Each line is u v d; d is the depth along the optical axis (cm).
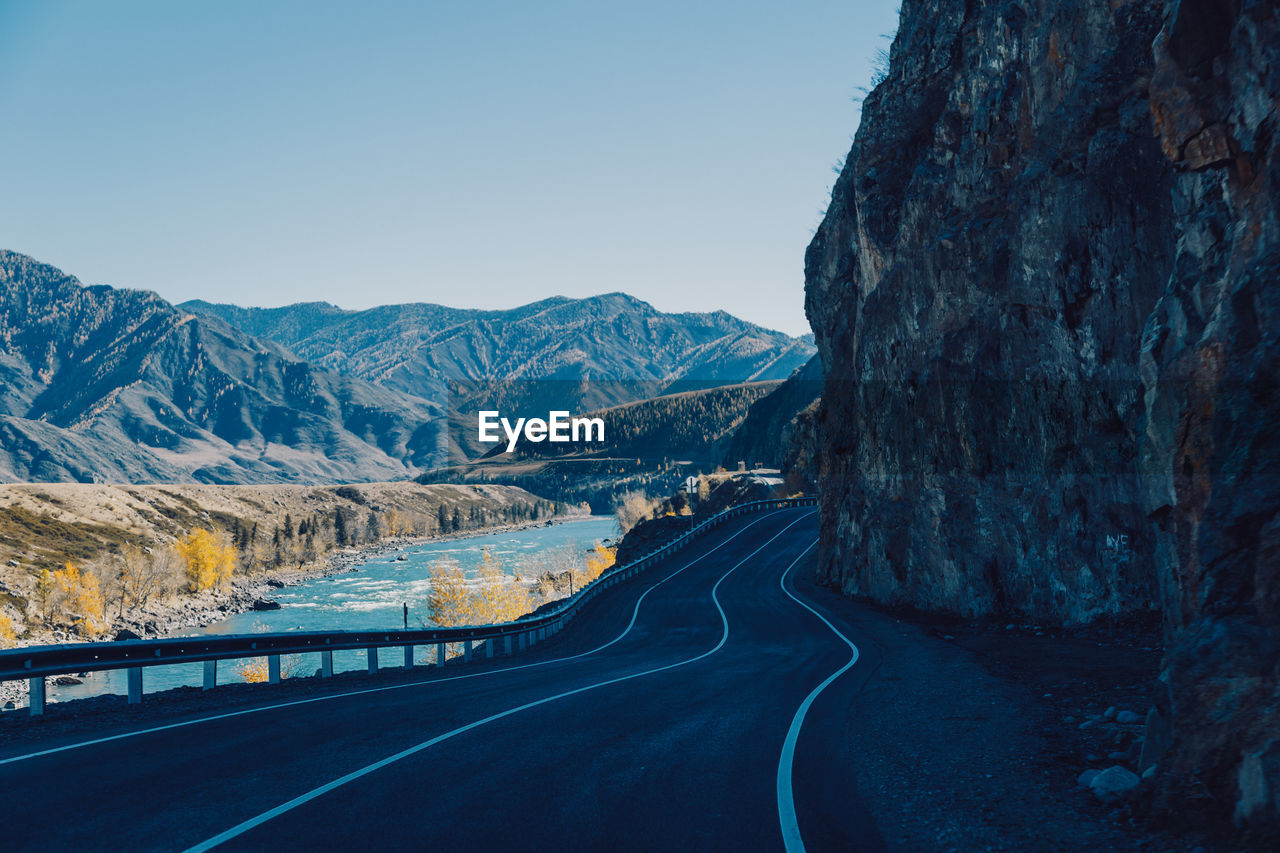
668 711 1155
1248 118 835
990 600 2392
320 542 17438
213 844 562
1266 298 722
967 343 2503
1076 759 852
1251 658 621
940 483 2656
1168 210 1772
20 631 8156
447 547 19425
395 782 732
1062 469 2091
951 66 2800
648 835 607
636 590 4441
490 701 1239
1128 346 1861
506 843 581
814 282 4491
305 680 1592
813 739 960
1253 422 691
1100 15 1975
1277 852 535
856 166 3372
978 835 621
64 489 17262
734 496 9700
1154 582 1833
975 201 2508
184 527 18062
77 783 719
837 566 3925
